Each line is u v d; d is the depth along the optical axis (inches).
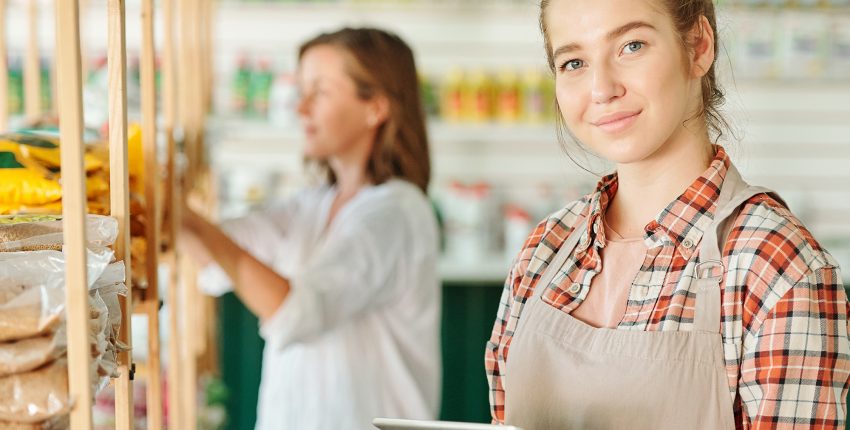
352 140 97.4
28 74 89.7
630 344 50.0
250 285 87.8
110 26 48.4
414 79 99.2
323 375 92.4
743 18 151.9
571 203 58.3
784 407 46.1
